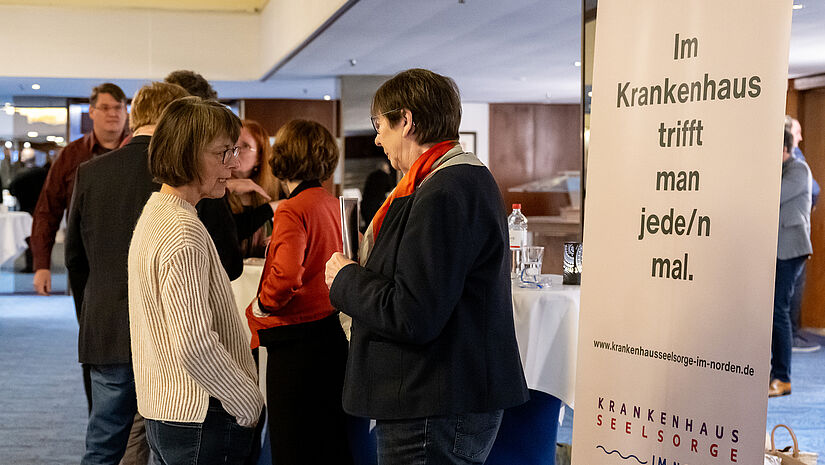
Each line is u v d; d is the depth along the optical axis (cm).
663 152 195
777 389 538
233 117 218
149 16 927
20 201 1087
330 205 294
